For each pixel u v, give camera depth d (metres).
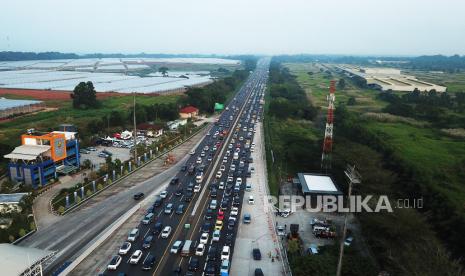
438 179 112.06
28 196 89.75
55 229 79.88
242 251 73.88
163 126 176.75
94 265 67.00
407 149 144.62
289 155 130.88
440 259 60.94
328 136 112.62
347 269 62.84
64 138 113.56
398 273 63.41
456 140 163.50
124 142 153.25
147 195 100.56
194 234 80.12
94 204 93.69
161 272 65.81
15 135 148.88
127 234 78.88
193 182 111.81
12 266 52.72
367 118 197.75
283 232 80.75
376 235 73.62
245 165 129.50
